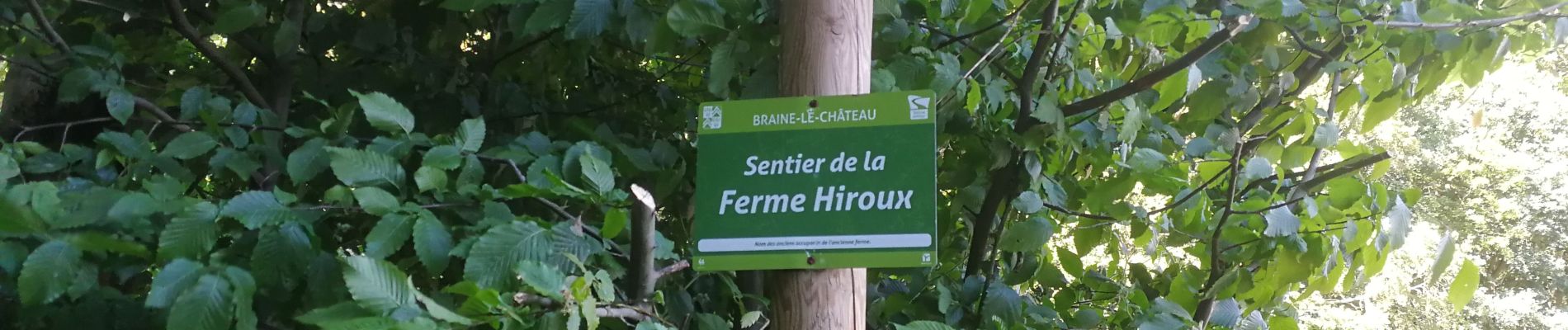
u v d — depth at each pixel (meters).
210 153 2.09
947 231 2.54
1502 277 12.69
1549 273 12.16
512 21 2.03
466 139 1.75
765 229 1.25
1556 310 12.42
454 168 1.76
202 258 1.47
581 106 2.90
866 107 1.26
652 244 1.41
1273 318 2.82
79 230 1.44
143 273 1.86
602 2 1.88
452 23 2.89
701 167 1.28
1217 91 2.63
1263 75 2.90
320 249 1.55
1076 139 2.35
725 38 1.85
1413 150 10.84
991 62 2.37
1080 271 2.71
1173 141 2.77
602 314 1.29
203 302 1.25
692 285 2.10
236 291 1.29
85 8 2.67
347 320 1.08
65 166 1.93
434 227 1.48
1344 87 2.85
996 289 2.32
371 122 1.69
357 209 1.56
